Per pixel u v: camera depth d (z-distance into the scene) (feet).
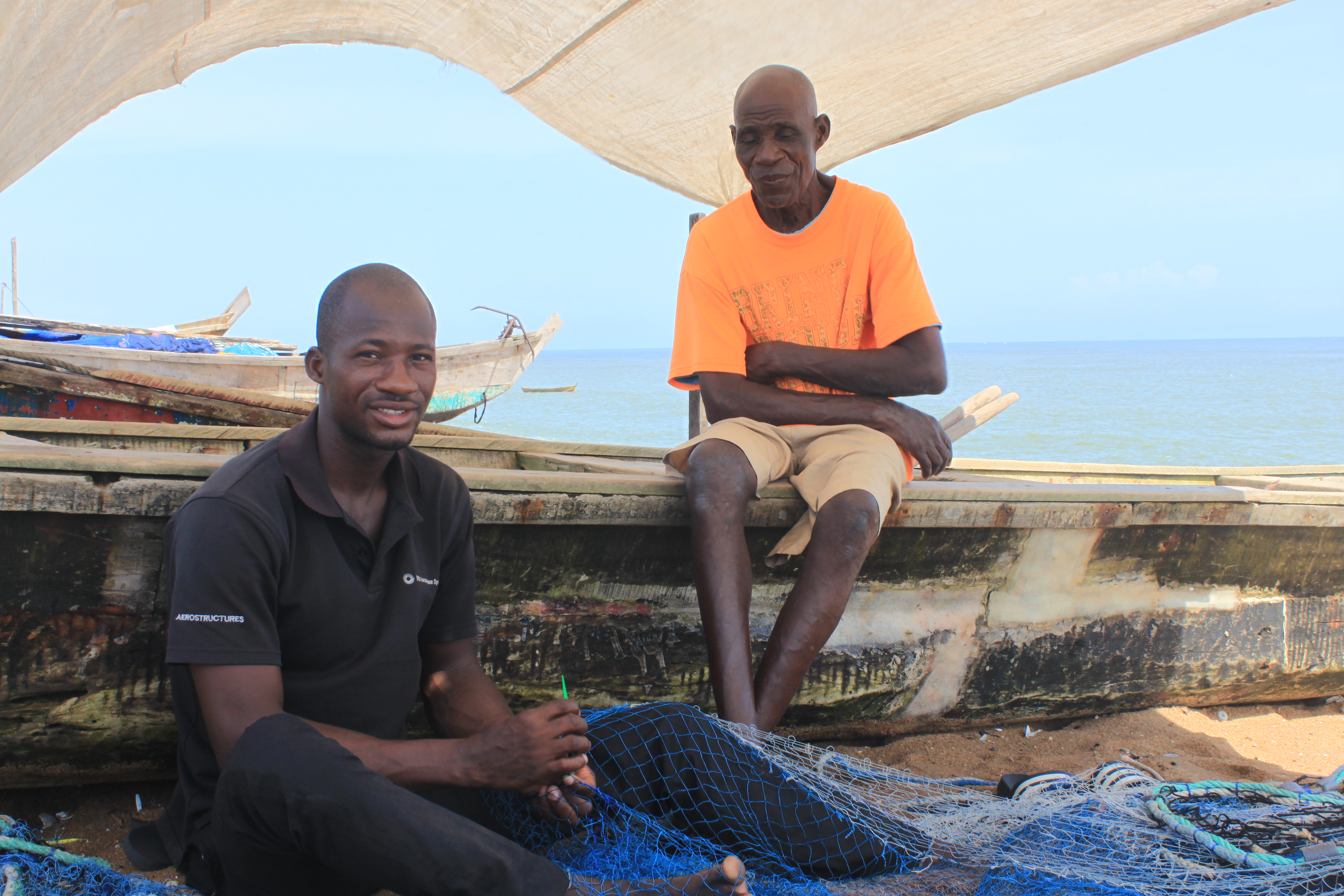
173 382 19.02
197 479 7.42
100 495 7.10
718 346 10.28
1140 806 7.91
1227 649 12.19
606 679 9.32
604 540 9.05
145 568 7.43
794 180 9.70
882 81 16.11
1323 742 12.00
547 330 50.31
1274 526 11.92
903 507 9.82
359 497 6.45
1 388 18.13
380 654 6.43
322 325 6.21
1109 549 11.22
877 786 8.19
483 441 14.69
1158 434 85.15
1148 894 6.67
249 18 14.19
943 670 10.67
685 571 9.53
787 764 7.31
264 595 5.90
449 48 17.02
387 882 5.24
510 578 8.78
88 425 11.55
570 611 9.09
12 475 6.82
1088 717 12.04
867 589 10.23
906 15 14.37
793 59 15.89
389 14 15.62
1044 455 69.15
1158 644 11.79
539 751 5.95
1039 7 13.69
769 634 9.95
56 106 13.10
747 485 8.91
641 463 14.70
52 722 7.45
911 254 10.16
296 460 6.16
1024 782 8.30
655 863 6.38
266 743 5.24
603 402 147.74
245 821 5.32
